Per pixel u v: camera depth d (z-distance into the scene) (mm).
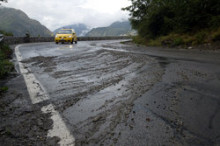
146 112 1858
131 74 3598
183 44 10227
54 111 1992
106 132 1517
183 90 2465
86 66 4664
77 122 1720
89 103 2178
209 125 1559
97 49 9695
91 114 1879
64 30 17562
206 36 9578
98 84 2979
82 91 2639
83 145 1351
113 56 6480
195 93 2324
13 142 1435
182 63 4609
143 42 15461
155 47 11133
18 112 1995
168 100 2150
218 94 2248
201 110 1846
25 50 9633
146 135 1444
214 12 10227
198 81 2857
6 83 3201
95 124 1664
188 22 11438
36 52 8523
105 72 3893
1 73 3744
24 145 1389
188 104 2006
